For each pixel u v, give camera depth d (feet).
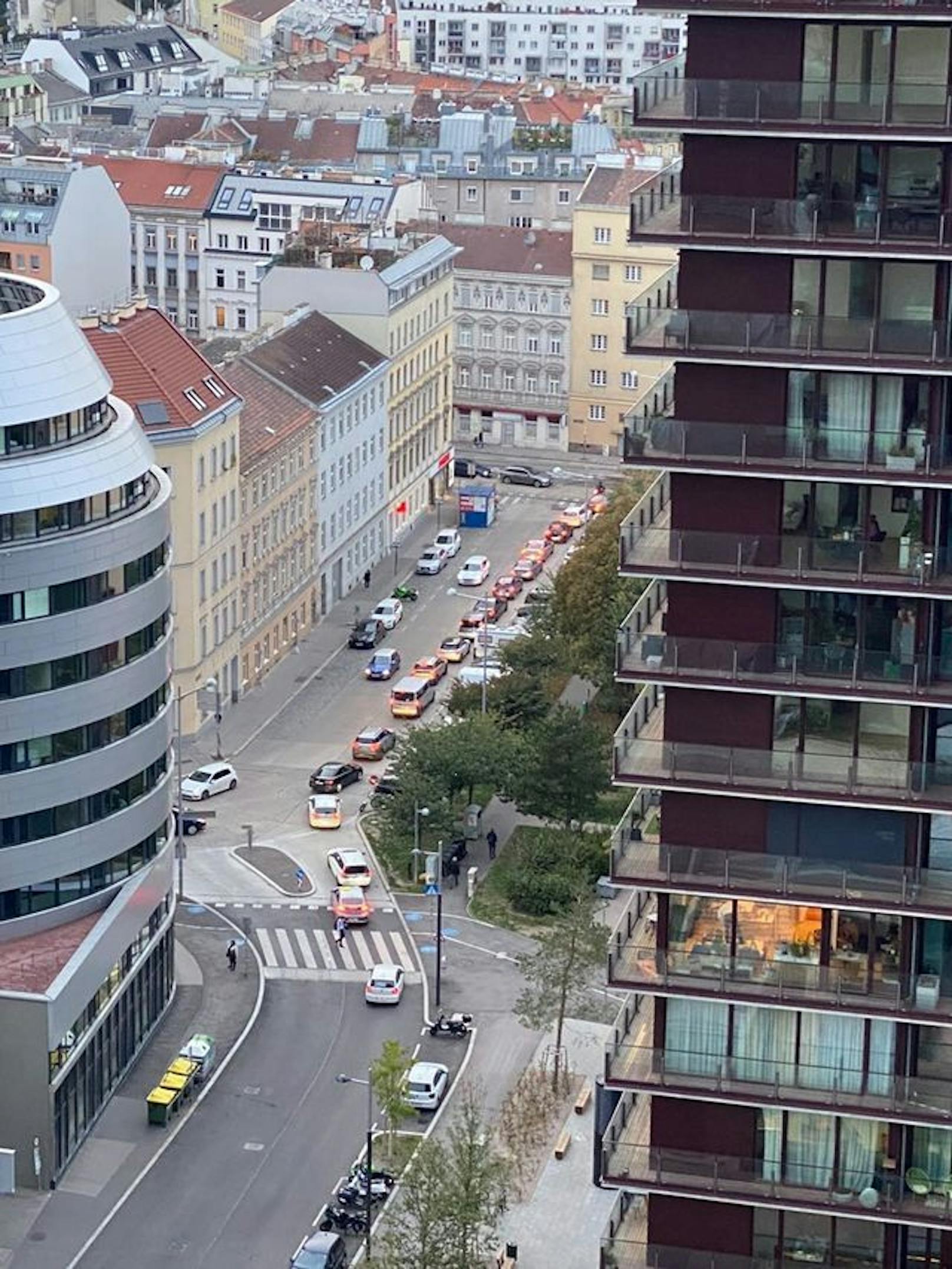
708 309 297.33
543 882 590.96
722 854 306.55
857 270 294.46
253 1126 492.54
